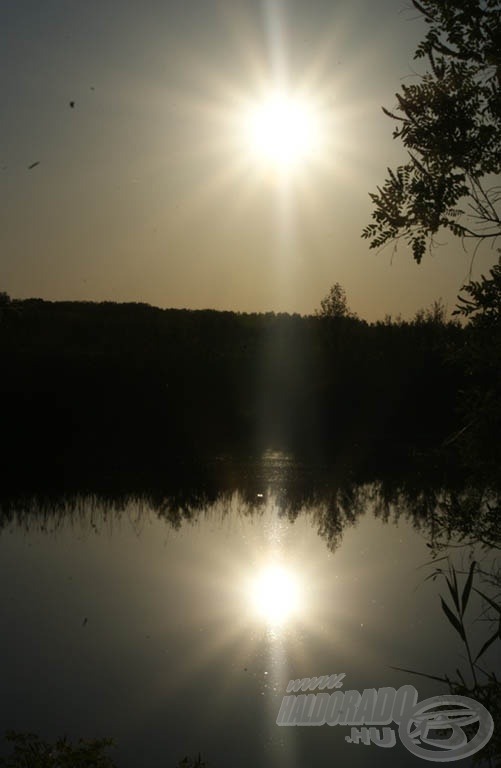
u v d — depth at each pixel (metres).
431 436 28.83
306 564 13.58
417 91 4.82
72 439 27.56
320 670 8.78
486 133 4.70
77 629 10.34
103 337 40.62
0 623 10.60
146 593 11.97
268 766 6.83
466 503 5.39
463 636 5.55
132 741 7.34
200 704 8.04
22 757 5.63
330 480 22.39
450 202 4.84
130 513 18.34
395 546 14.77
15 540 15.72
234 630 10.23
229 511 18.61
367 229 5.01
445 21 4.71
